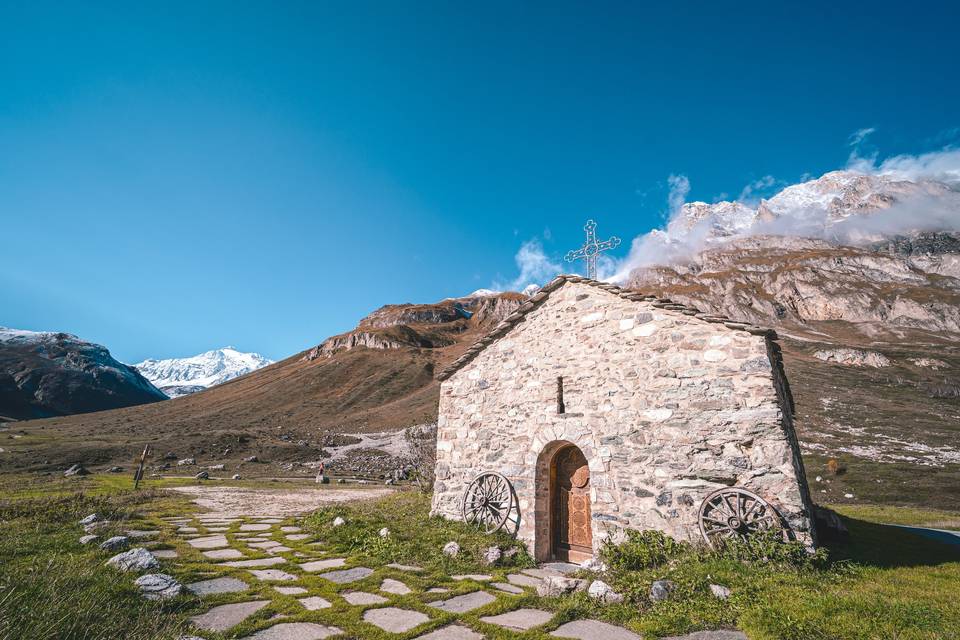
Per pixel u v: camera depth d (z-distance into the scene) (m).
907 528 13.66
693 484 8.27
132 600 5.05
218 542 9.04
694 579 6.36
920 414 44.94
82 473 25.42
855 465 30.41
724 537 7.65
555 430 10.27
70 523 8.98
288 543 9.20
